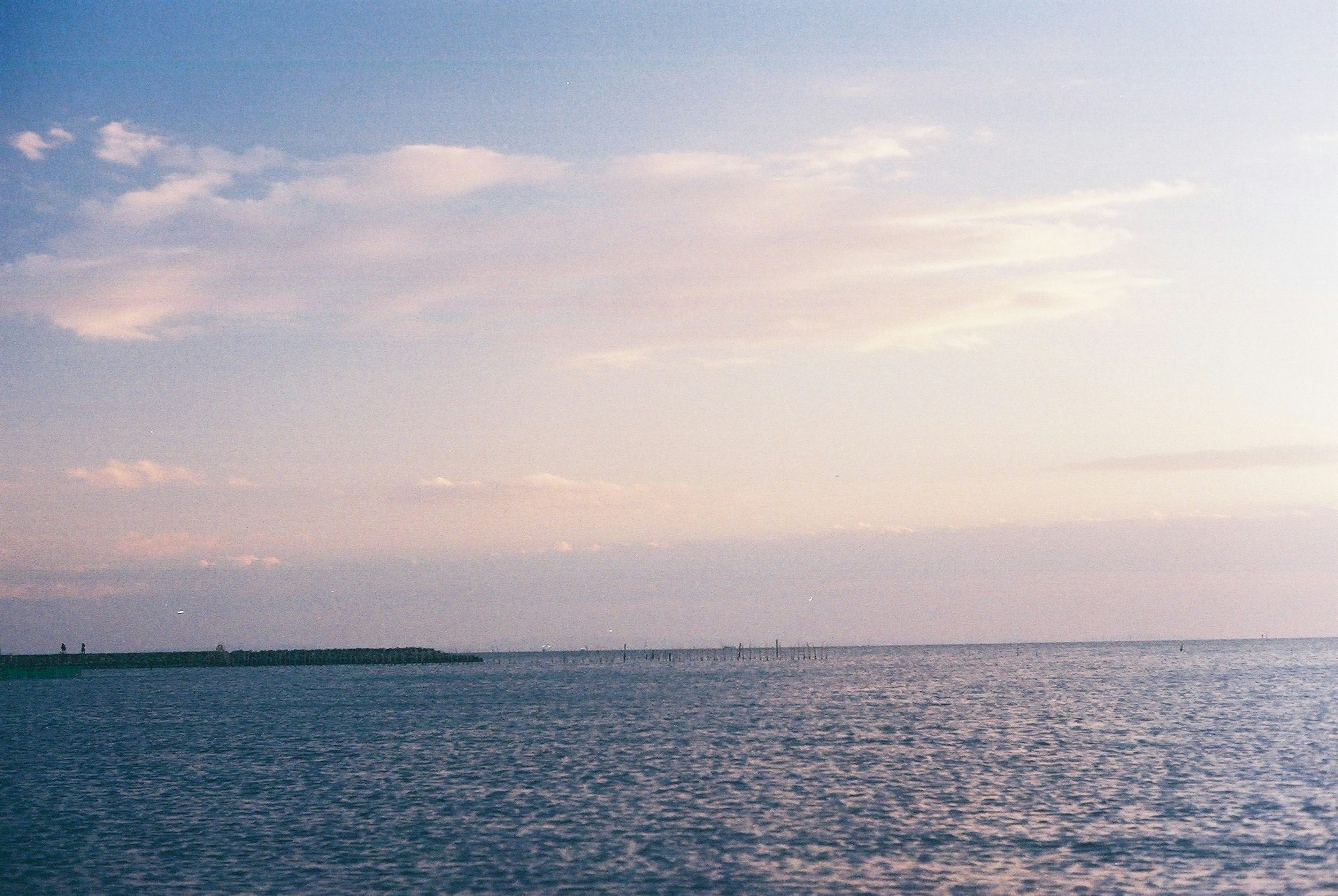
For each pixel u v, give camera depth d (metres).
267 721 97.44
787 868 37.25
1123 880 35.25
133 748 75.62
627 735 80.88
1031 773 57.28
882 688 144.75
